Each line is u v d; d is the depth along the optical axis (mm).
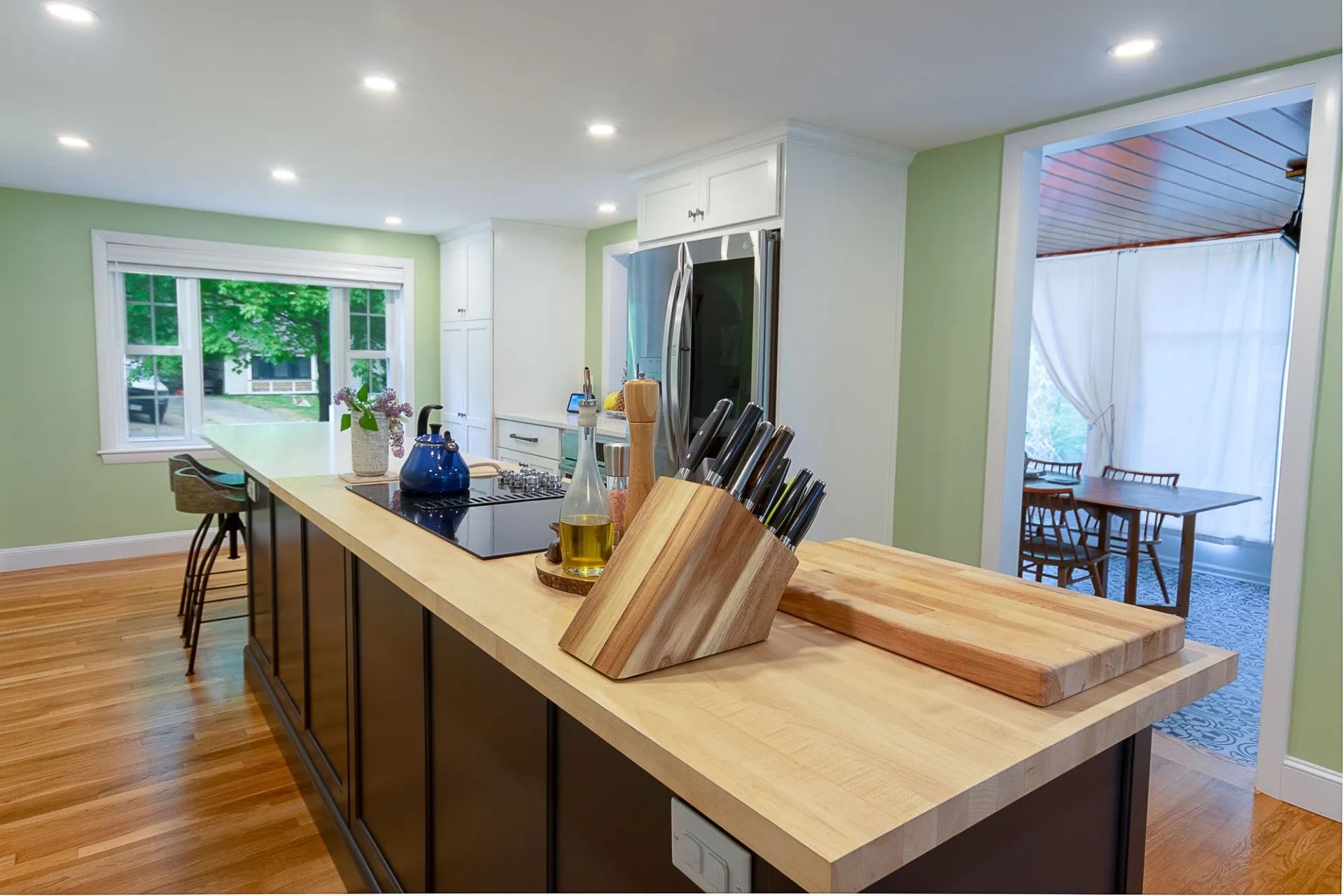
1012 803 792
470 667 1298
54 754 2523
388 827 1696
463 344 5547
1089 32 2158
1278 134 2973
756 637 1037
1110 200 4105
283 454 3037
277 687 2672
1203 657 1005
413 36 2252
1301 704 2355
